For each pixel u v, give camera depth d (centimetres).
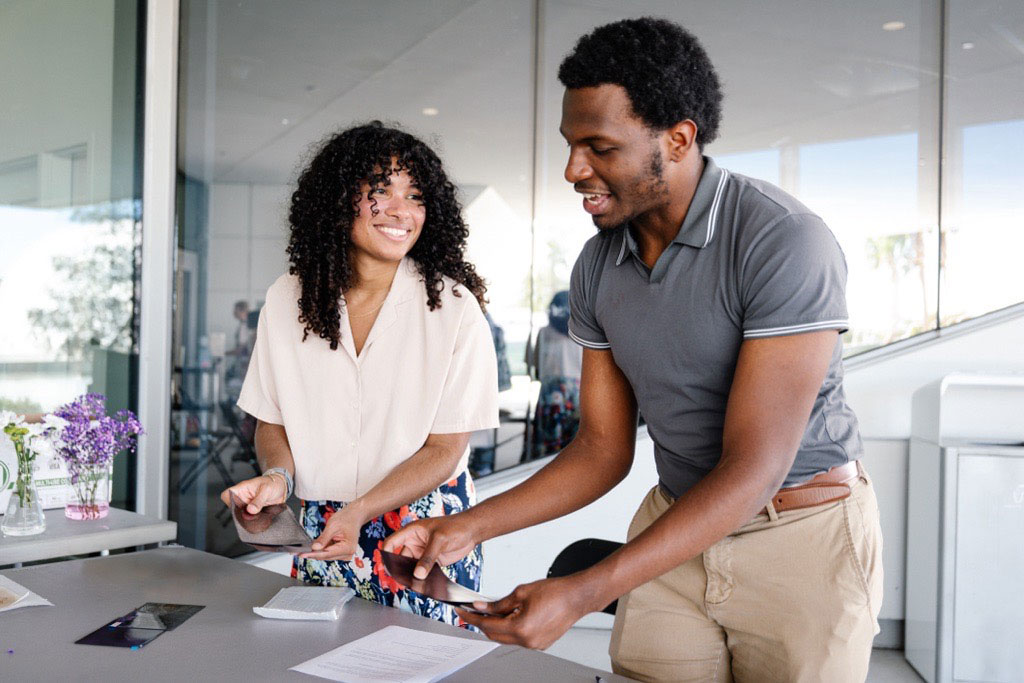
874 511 153
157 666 128
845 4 405
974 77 400
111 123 347
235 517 165
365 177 185
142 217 355
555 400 413
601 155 136
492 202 409
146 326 355
